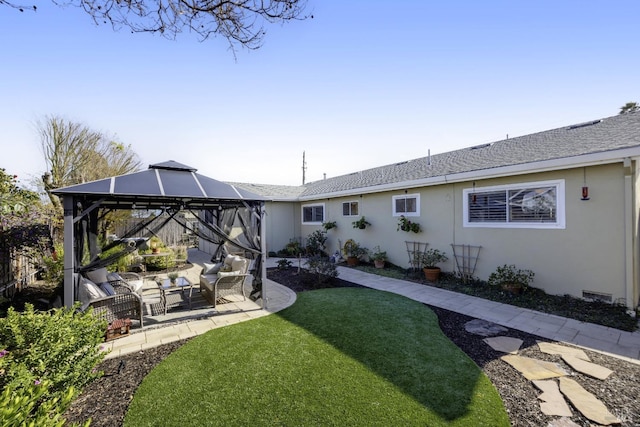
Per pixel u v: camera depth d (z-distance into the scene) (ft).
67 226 15.37
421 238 30.99
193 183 19.77
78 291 16.38
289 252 45.93
